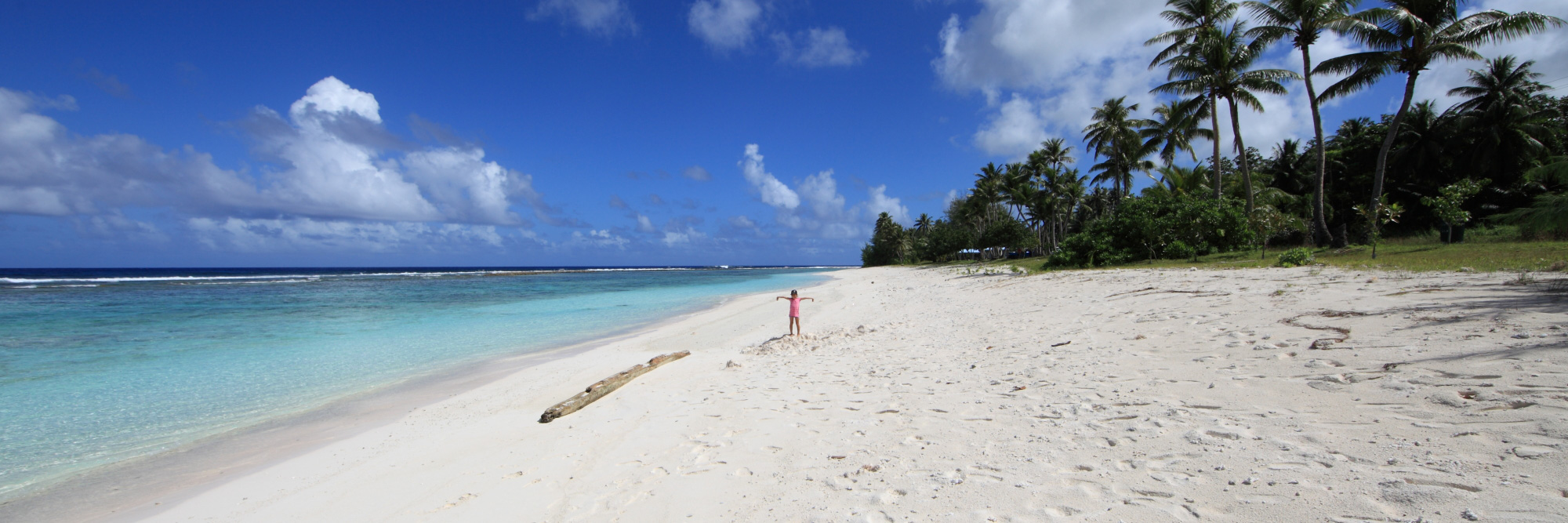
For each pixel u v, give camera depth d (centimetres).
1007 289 1836
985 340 938
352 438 669
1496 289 734
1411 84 2192
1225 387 487
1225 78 2761
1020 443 430
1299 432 370
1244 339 638
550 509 412
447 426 687
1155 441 394
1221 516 289
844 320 1559
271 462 604
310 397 880
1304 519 272
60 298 2912
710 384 788
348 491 494
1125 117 4353
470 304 2553
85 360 1178
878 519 335
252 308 2348
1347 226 3856
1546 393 353
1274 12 2488
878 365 823
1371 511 269
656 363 961
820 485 395
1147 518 297
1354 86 2314
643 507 396
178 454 639
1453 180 3344
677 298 2898
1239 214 2555
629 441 553
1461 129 3259
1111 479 348
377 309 2316
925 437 472
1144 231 2647
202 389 931
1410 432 340
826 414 576
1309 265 1596
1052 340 841
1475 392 377
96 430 721
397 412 787
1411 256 1650
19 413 797
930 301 1811
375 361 1157
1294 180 4150
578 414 683
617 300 2814
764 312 1956
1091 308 1095
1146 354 654
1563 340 449
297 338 1485
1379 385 424
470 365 1120
